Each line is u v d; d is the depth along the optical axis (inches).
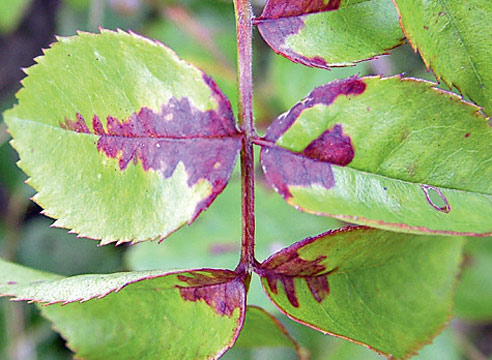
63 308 9.7
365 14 9.5
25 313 13.7
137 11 14.3
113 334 9.5
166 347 9.4
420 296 9.5
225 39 13.4
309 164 9.2
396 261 9.5
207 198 9.3
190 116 9.3
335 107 9.1
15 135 9.3
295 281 9.3
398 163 9.0
